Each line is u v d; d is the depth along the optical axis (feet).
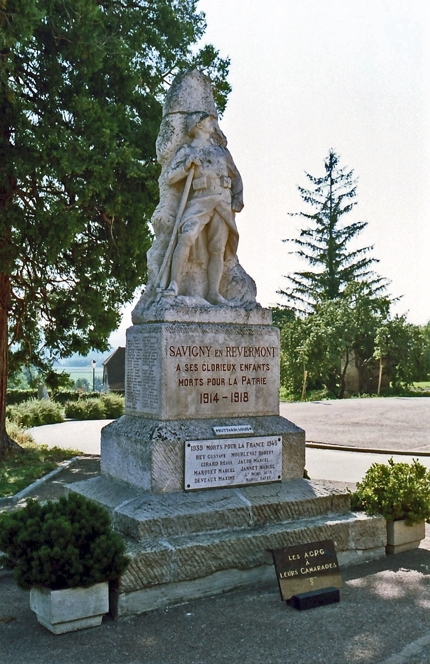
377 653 15.23
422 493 22.97
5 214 42.57
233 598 18.66
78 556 16.37
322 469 43.86
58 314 56.34
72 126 45.78
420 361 120.37
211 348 22.33
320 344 122.21
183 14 55.62
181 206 24.13
